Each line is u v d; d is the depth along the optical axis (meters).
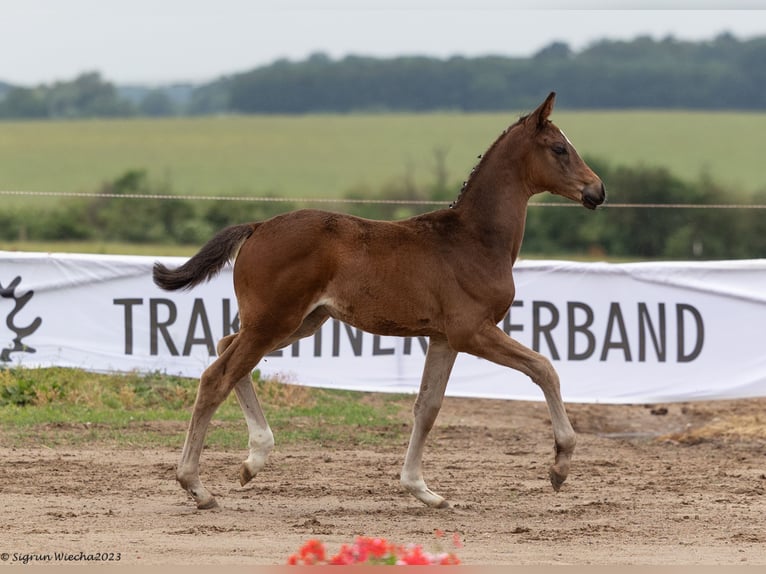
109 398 15.47
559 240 39.12
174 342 15.77
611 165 46.12
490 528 9.80
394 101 117.94
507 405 16.75
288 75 121.00
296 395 16.03
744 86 110.00
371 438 14.31
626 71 113.06
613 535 9.57
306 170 73.75
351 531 9.52
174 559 8.29
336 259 10.18
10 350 15.63
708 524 10.03
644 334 15.84
